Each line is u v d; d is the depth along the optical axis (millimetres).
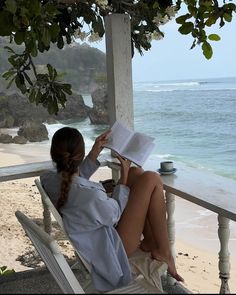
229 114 24500
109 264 2166
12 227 7059
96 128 19734
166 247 2555
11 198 9016
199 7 2984
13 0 2457
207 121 23938
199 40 3029
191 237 8438
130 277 2227
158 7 3453
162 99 31359
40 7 2584
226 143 20250
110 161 3498
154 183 2551
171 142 21469
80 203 2182
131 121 3615
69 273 1794
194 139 21234
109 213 2184
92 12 3695
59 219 2232
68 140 2270
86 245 2180
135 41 3873
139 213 2518
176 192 2838
